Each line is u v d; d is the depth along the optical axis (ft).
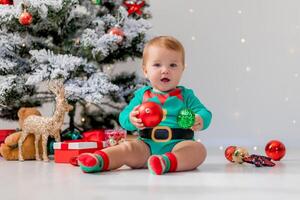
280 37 10.72
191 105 6.24
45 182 4.92
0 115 8.74
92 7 8.82
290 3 10.69
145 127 5.63
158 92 6.30
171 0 11.02
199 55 10.94
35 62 7.87
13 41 7.92
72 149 6.88
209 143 10.81
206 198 3.99
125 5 8.78
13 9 7.63
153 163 5.40
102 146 7.13
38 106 8.85
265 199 3.96
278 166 6.33
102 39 7.81
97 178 5.17
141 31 8.45
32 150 7.43
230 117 10.82
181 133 6.00
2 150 7.43
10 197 4.08
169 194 4.17
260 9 10.78
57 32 8.52
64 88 7.30
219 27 10.90
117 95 8.68
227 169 5.98
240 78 10.82
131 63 10.80
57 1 7.64
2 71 7.86
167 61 6.17
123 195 4.14
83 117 9.21
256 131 10.75
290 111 10.66
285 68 10.70
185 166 5.70
